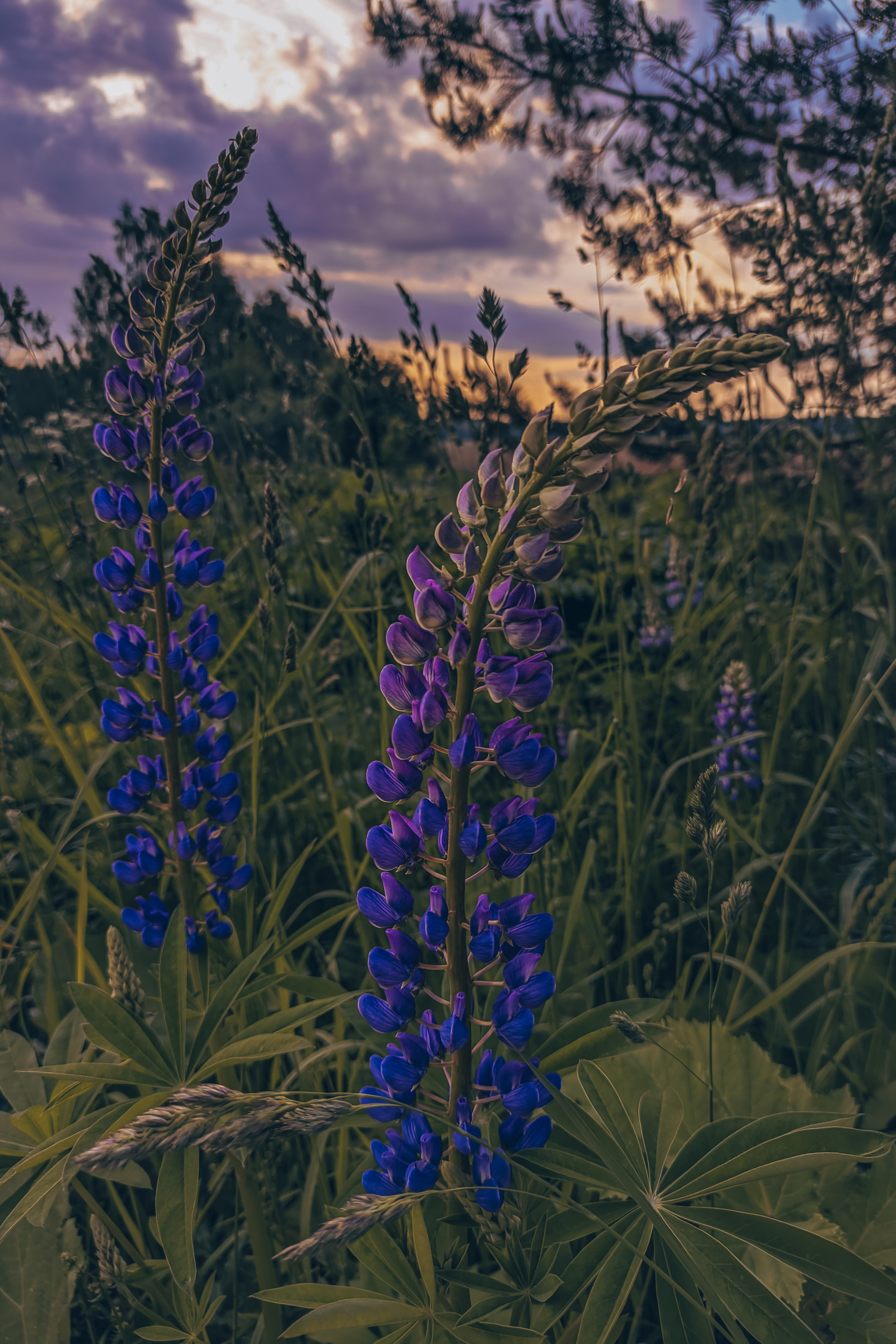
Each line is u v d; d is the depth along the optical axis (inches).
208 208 80.0
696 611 171.6
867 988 118.5
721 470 146.4
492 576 53.9
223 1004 76.5
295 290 119.0
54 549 200.4
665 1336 54.9
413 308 132.9
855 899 132.9
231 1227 102.3
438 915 58.3
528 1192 59.6
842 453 206.4
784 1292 71.0
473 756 55.2
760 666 163.6
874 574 146.9
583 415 48.1
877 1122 93.1
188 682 90.6
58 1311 81.4
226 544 189.0
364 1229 47.4
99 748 161.8
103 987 102.2
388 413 166.4
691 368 44.5
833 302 141.7
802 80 178.1
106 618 152.8
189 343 87.2
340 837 130.6
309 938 87.8
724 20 190.2
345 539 188.1
